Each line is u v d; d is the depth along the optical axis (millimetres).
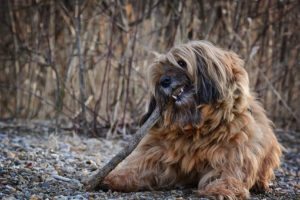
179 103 6426
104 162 7781
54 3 11234
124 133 9953
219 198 6016
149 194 6242
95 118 9953
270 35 11133
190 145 6480
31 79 11898
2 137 9344
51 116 11844
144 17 10633
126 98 10031
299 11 11094
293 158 9305
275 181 7438
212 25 10812
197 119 6387
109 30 10820
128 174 6500
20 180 6449
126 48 10453
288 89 11359
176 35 10445
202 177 6473
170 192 6371
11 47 12242
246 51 10703
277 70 11219
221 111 6387
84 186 6391
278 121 11383
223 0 10906
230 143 6398
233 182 6211
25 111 12000
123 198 5918
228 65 6551
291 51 11266
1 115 12500
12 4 11656
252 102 6957
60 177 6680
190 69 6465
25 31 11758
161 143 6641
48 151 8133
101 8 10375
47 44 11250
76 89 10891
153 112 6551
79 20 9953
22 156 7602
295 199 6477
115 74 10719
